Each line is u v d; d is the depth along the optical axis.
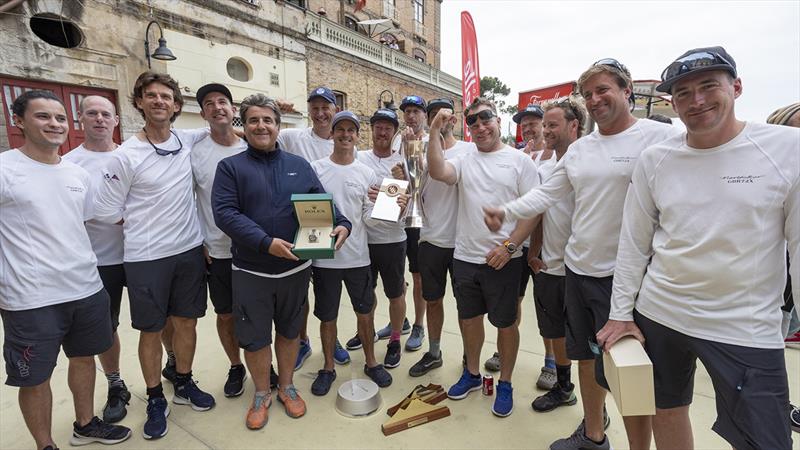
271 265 2.10
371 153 3.10
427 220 2.66
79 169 1.95
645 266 1.50
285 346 2.32
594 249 1.73
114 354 2.37
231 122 2.44
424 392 2.44
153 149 2.16
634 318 1.53
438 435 2.14
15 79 5.67
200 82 7.87
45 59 5.87
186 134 2.44
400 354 3.00
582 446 1.95
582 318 1.84
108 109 2.41
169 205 2.18
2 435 2.13
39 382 1.77
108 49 6.52
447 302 4.32
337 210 2.38
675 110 1.29
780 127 1.19
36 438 1.85
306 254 1.95
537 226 2.28
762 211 1.19
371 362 2.70
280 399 2.39
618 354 1.39
